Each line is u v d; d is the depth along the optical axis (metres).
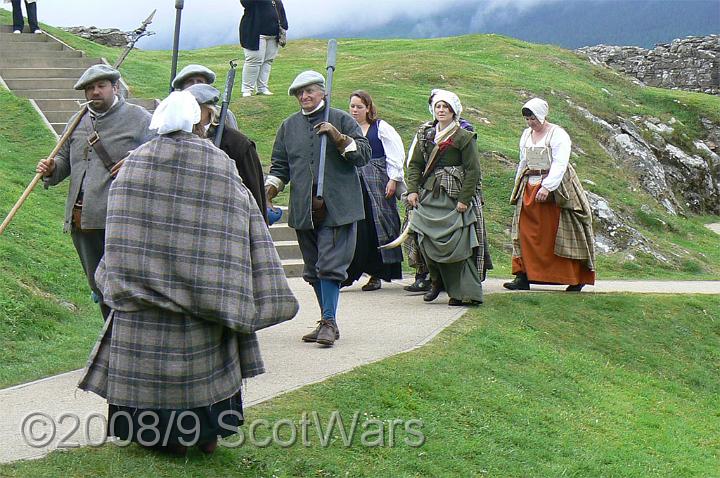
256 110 17.59
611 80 26.34
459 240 9.45
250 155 6.88
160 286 4.93
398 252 10.37
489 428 6.85
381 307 9.72
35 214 11.45
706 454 7.85
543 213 10.70
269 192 8.05
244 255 5.05
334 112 7.96
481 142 17.42
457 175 9.45
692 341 10.47
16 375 7.07
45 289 9.40
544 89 23.00
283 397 6.38
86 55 20.62
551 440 7.05
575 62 27.02
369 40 31.88
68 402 6.31
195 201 5.00
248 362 5.21
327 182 7.84
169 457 5.24
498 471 6.25
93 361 5.06
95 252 6.97
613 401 8.41
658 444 7.74
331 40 8.09
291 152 7.94
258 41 18.53
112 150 6.83
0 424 5.78
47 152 14.29
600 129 22.30
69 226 6.97
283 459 5.59
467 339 8.52
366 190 10.09
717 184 23.27
